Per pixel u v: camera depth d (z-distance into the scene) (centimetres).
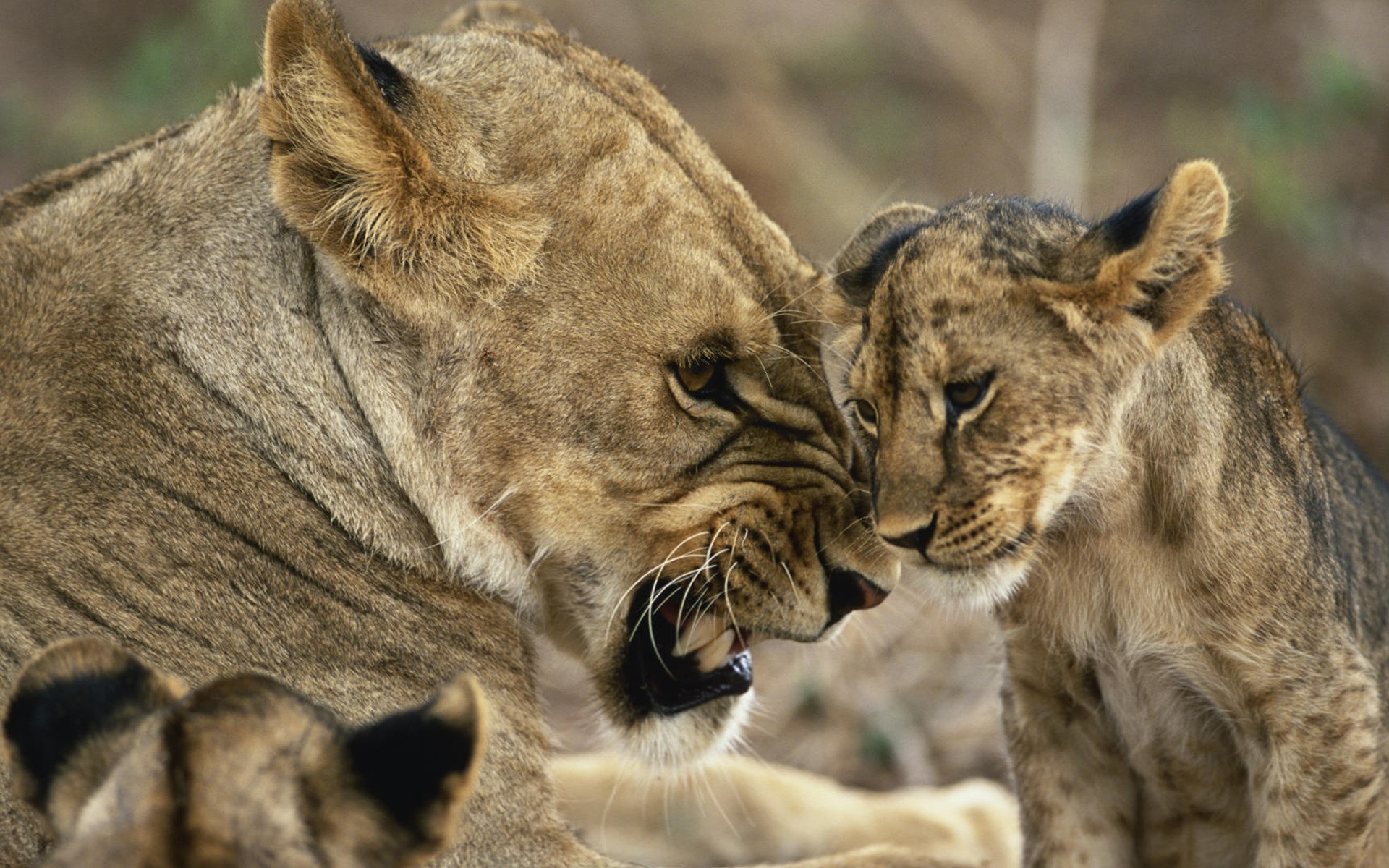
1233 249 1639
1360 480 845
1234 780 772
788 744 1113
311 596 680
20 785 424
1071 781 777
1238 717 734
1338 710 714
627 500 719
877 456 661
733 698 780
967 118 1909
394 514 698
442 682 695
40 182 738
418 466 698
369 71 671
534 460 706
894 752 1091
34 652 633
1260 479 717
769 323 730
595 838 924
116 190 704
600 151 714
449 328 692
